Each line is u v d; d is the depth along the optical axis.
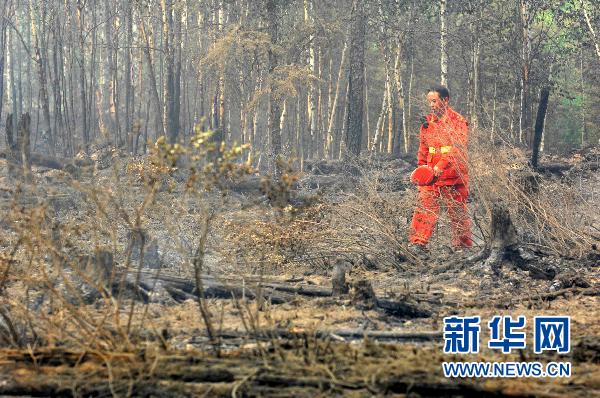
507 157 13.91
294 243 11.63
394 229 12.88
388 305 9.26
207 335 7.50
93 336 6.50
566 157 31.81
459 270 11.90
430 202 13.30
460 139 13.27
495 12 40.44
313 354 6.28
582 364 6.59
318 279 10.97
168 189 7.31
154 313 8.61
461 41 40.12
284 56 31.33
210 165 7.14
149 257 11.05
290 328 7.50
